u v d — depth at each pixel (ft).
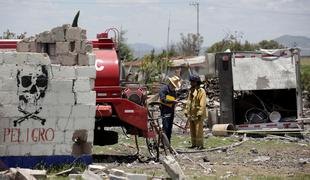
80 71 43.11
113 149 58.70
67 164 42.91
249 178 42.22
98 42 50.47
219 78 73.46
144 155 54.19
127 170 44.86
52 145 42.70
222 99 73.26
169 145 51.47
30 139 42.29
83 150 43.29
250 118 73.31
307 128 80.38
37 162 42.42
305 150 59.62
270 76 72.59
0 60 41.63
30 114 42.27
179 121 82.99
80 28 43.52
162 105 56.13
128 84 51.16
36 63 42.32
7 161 41.83
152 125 50.52
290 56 73.05
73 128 43.06
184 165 48.44
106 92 48.73
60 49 43.55
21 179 34.78
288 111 74.23
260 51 73.41
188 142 65.10
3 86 41.68
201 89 60.08
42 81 42.42
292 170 46.80
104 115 48.24
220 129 70.59
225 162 50.88
